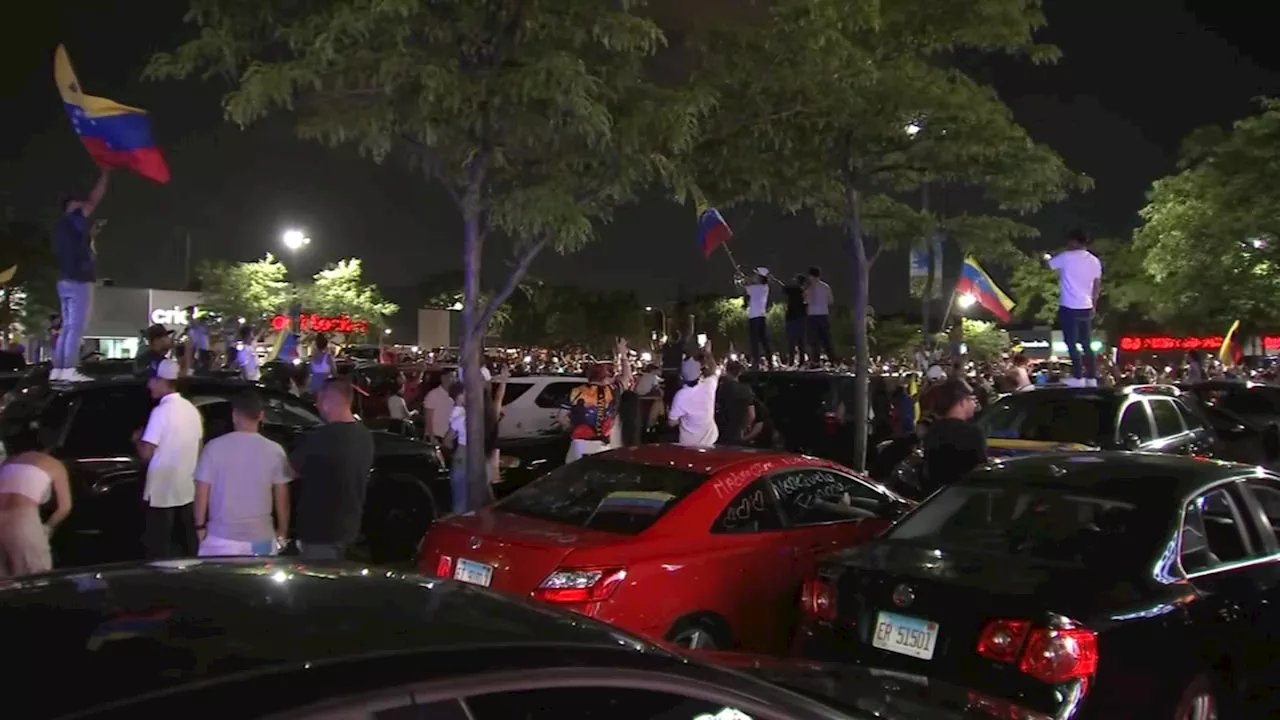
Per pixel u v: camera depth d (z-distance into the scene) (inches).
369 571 113.7
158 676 74.9
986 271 752.3
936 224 538.0
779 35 460.8
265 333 1481.3
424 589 106.8
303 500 267.3
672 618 235.1
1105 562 204.4
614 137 345.7
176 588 99.1
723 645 246.2
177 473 298.4
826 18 458.0
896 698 144.6
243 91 307.9
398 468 400.2
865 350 526.6
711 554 245.0
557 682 85.3
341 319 2009.1
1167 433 428.8
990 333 2071.9
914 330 2053.4
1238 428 507.5
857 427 518.9
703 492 255.9
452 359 1190.3
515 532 244.2
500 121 336.8
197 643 82.3
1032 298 1583.4
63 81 403.5
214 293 2003.0
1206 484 225.1
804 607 222.7
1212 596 206.1
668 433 541.6
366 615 93.0
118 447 333.1
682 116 356.2
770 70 464.8
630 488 262.2
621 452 287.1
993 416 435.5
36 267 1473.9
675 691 92.7
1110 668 185.2
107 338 1642.5
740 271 701.3
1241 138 1023.6
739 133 496.1
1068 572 201.0
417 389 709.3
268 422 370.0
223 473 252.7
